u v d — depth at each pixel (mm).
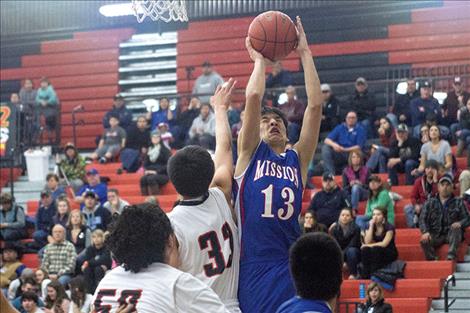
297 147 7598
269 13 7645
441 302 15906
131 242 5770
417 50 26234
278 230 7117
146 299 5684
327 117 22094
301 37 7660
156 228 5816
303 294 5539
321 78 26734
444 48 26000
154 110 24641
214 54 28125
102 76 28969
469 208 17516
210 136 21453
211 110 22828
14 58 29953
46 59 29656
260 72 7379
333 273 5523
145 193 21062
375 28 26719
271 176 7211
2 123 23328
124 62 29000
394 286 16156
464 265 16609
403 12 26547
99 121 28500
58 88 29250
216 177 7125
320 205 17672
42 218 19875
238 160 7344
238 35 28047
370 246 16281
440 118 21188
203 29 28453
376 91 26062
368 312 14500
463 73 25062
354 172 19000
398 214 18297
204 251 6648
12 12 30234
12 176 22562
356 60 26609
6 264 19016
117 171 22562
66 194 20766
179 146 22891
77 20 29641
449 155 18828
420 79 22328
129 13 29062
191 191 6680
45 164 23625
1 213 20047
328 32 27078
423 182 17828
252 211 7125
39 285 17062
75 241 18484
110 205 19312
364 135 20453
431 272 16406
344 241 16578
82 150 28344
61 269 17672
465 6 26047
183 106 25891
